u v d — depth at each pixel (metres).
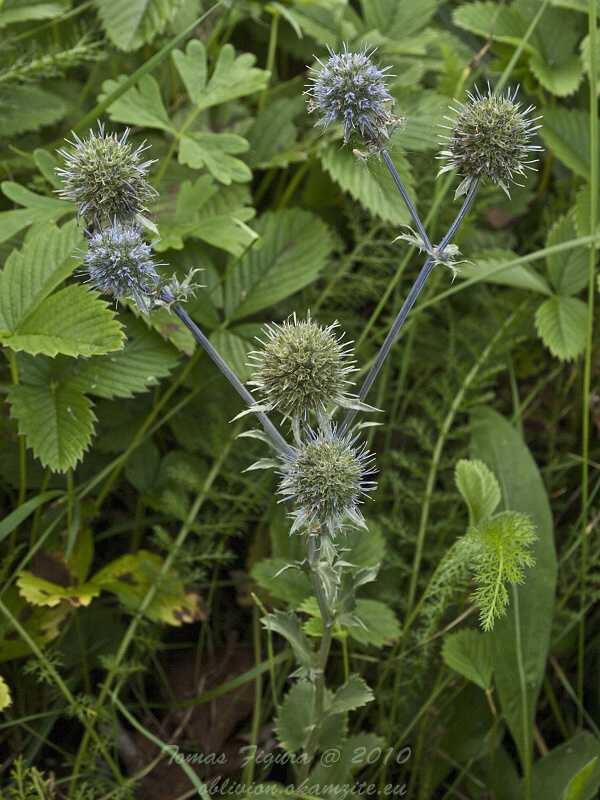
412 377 0.52
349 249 0.54
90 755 0.44
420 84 0.54
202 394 0.48
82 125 0.45
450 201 0.51
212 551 0.49
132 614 0.45
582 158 0.51
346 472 0.36
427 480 0.48
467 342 0.50
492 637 0.44
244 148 0.46
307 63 0.54
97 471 0.47
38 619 0.44
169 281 0.37
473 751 0.46
